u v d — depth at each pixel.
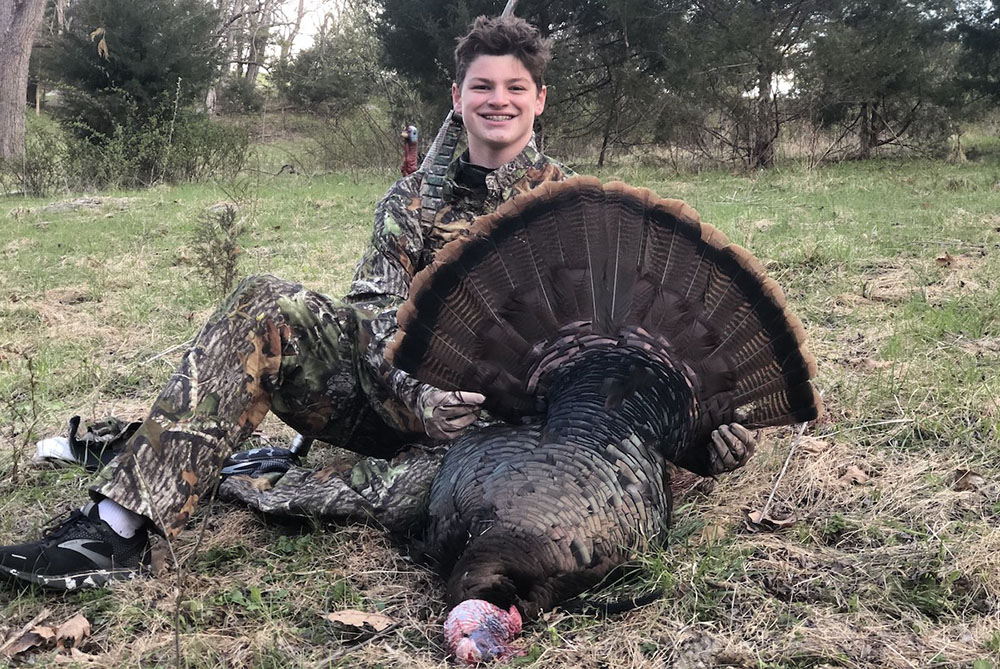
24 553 2.21
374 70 14.04
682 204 2.28
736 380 2.35
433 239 2.48
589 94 12.80
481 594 1.99
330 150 14.28
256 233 7.07
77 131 13.24
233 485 2.60
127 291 5.05
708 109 12.07
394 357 2.25
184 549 2.43
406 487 2.45
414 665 2.03
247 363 2.29
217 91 21.16
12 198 11.58
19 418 3.22
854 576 2.27
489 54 2.43
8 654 2.09
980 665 1.97
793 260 4.85
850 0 11.80
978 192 8.02
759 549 2.37
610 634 2.09
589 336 2.34
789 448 2.81
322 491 2.51
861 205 7.29
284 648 2.10
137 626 2.17
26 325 4.45
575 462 2.13
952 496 2.53
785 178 9.98
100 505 2.25
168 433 2.22
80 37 13.12
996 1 11.21
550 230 2.27
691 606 2.18
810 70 11.32
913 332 3.62
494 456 2.19
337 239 6.61
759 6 12.04
